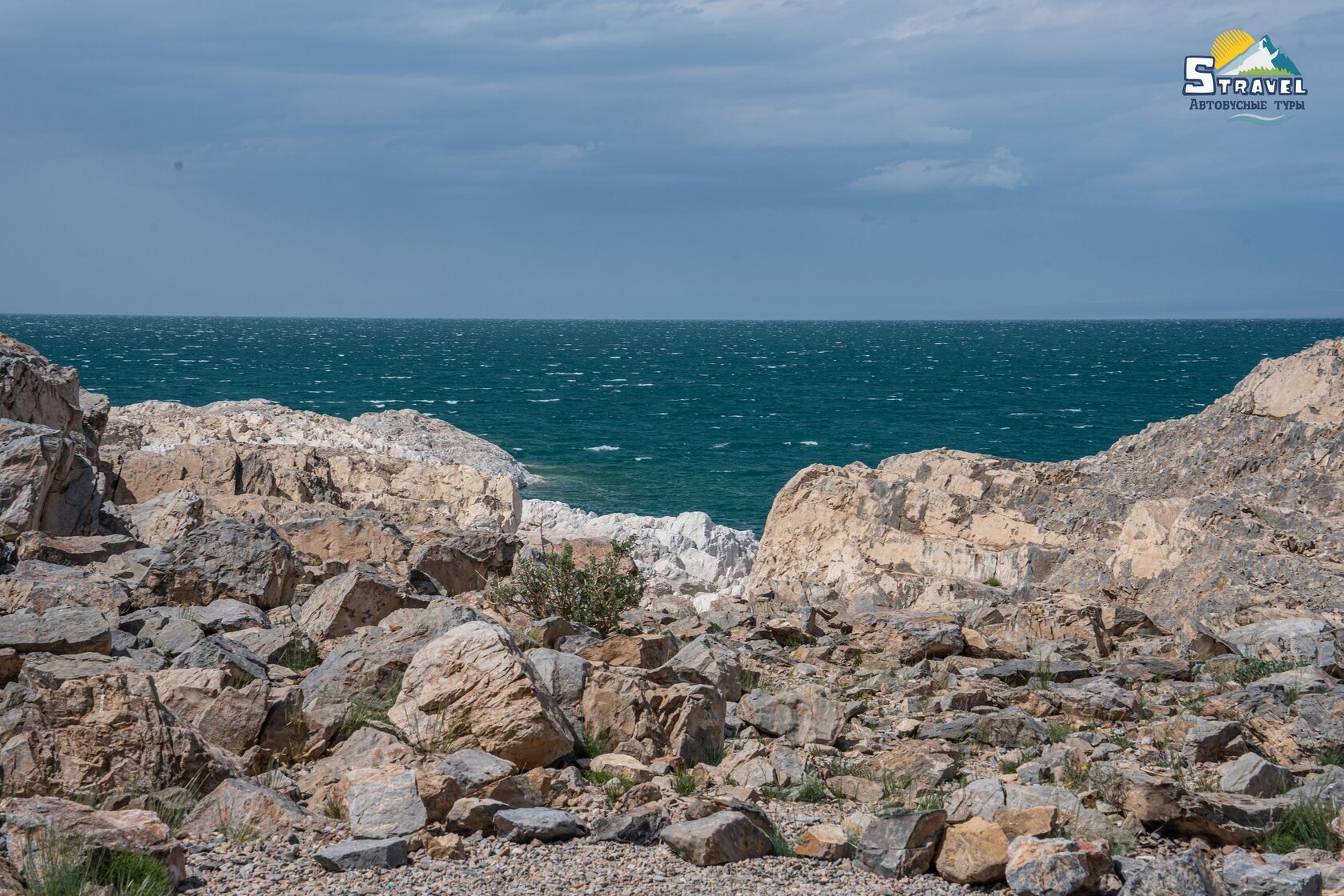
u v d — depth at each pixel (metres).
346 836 7.54
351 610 12.82
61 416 18.70
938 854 7.59
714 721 10.42
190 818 7.61
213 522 14.20
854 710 11.91
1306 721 10.73
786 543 26.48
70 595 11.92
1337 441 21.25
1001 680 13.83
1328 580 17.30
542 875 7.02
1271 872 6.89
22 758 7.75
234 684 10.23
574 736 9.50
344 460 33.75
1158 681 13.95
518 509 33.62
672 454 80.44
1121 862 7.30
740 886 6.99
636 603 15.01
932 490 24.73
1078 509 23.83
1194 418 25.00
